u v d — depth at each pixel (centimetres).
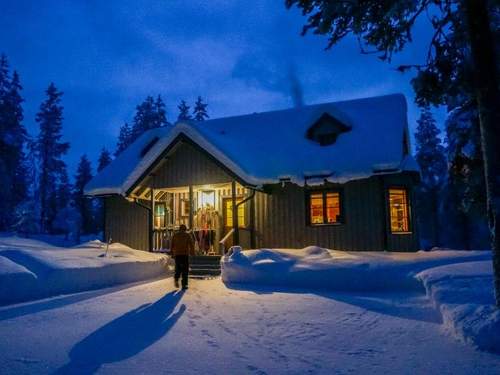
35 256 1165
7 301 977
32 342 641
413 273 1083
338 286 1143
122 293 1131
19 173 4219
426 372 495
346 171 1616
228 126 2269
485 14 715
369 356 564
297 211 1753
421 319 758
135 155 2302
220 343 636
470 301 714
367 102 2072
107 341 648
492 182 679
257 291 1148
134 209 2086
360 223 1652
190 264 1647
